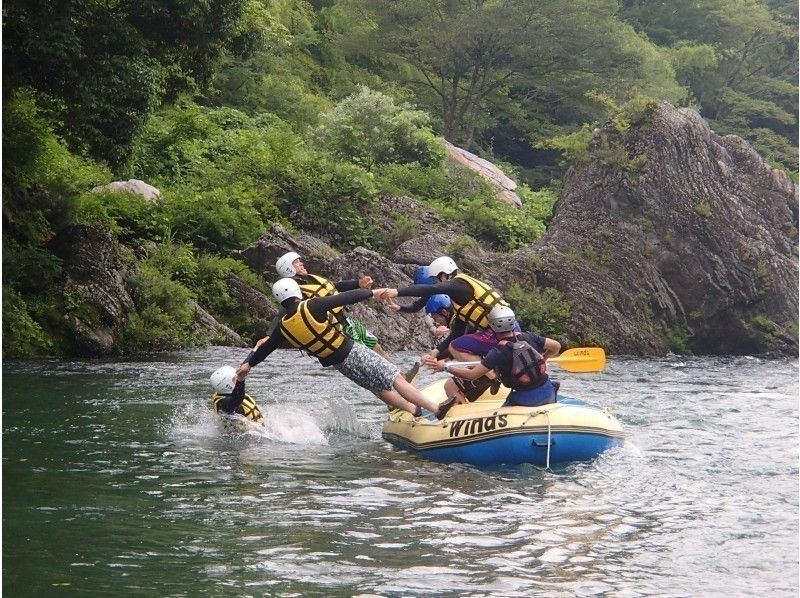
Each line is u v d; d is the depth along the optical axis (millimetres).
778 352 23391
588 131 24938
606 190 23766
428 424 9094
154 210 21484
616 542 6273
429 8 44094
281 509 6949
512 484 7797
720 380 16453
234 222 21938
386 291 9250
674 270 23375
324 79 44031
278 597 5203
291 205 24500
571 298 22484
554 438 8484
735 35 61812
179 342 18094
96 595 5203
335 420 10531
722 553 6082
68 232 18047
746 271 23500
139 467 8281
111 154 16719
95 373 14523
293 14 43594
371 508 7008
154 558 5820
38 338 16625
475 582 5477
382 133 31062
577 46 44938
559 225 23906
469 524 6625
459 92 47875
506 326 8852
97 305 17375
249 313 20031
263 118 33188
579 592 5363
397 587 5375
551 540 6281
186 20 17188
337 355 9219
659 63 50656
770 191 24891
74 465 8328
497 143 51000
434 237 23922
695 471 8367
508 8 42906
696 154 24094
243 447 9258
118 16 16875
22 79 16828
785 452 9281
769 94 61406
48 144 21078
